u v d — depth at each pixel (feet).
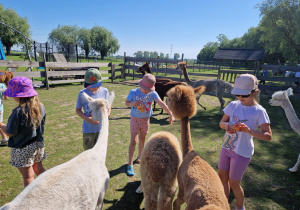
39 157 7.99
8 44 189.26
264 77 41.14
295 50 78.95
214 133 18.67
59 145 15.05
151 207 7.02
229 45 234.79
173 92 8.02
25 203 3.53
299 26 68.23
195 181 5.79
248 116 7.24
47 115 22.06
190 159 6.82
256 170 12.50
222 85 26.09
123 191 10.27
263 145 16.26
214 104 31.48
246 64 139.54
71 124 19.63
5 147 14.33
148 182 7.24
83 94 8.07
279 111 27.09
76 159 5.13
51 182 4.06
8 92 7.17
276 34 78.64
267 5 79.15
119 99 31.37
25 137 7.33
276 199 9.91
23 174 7.68
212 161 13.47
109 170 12.06
